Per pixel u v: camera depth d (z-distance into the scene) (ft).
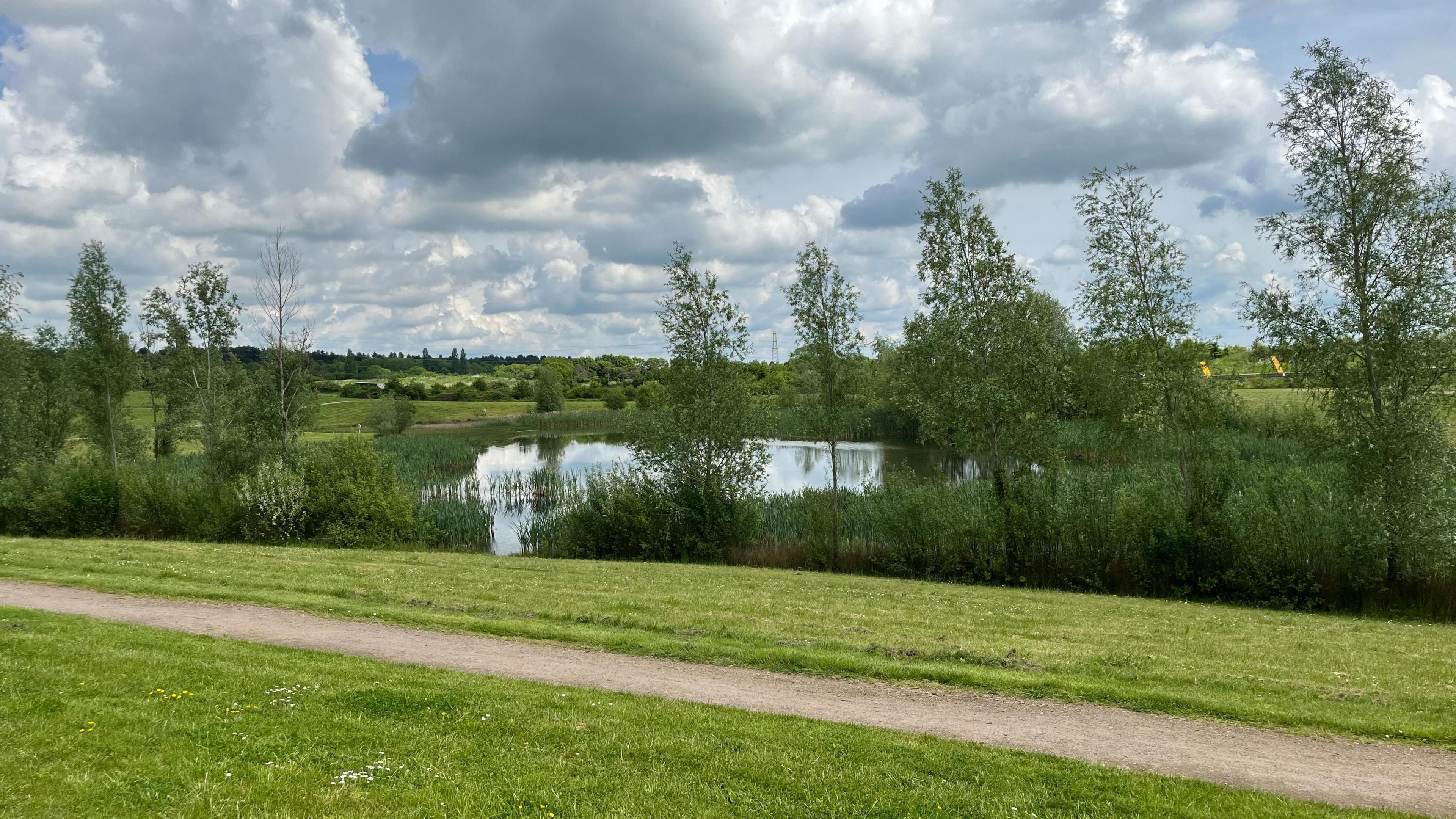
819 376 106.32
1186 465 90.22
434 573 74.95
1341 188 80.18
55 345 163.94
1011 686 40.73
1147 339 88.79
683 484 111.34
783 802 25.88
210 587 63.98
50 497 114.93
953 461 216.74
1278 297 82.84
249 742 28.66
